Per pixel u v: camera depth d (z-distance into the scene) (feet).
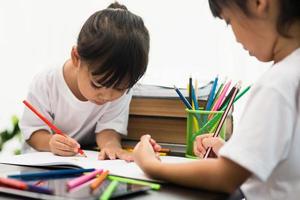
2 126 4.46
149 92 3.04
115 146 2.79
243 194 1.71
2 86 4.42
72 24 3.99
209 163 1.56
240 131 1.52
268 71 1.65
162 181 1.69
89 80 2.48
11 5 4.31
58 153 2.50
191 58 3.43
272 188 1.61
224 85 2.75
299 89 1.55
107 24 2.40
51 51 4.13
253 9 1.64
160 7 3.51
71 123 3.18
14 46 4.33
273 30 1.67
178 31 3.46
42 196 1.37
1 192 1.45
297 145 1.54
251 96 1.61
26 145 3.21
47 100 3.12
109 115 3.15
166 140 2.94
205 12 3.37
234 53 3.29
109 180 1.69
